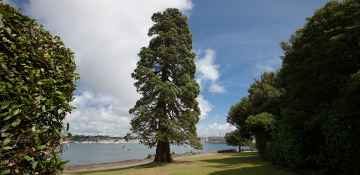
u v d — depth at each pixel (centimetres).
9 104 247
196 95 1894
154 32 2209
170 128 1571
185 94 1736
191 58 2058
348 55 975
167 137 1563
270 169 1144
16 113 247
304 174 953
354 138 723
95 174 1248
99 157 5984
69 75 361
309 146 984
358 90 684
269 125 1498
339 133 762
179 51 2034
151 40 2002
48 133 300
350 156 738
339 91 905
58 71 340
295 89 1288
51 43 358
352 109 722
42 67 319
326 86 1024
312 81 1118
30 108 271
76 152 8681
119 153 8350
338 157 772
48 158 291
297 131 1013
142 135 1712
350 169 736
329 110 851
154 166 1530
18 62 283
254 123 1622
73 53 397
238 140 3988
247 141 4075
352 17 931
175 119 1720
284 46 2019
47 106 298
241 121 2495
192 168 1330
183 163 1666
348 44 968
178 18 2217
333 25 1017
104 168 1761
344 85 859
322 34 1078
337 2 1067
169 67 2031
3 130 238
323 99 1105
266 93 2123
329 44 944
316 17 1158
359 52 916
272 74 2438
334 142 790
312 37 1151
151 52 1914
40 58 313
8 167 248
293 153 1011
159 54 1908
